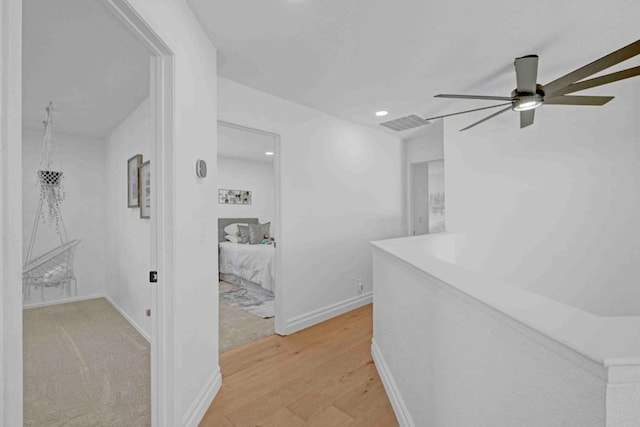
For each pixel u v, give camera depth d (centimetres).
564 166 304
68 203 439
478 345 99
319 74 268
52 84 269
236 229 633
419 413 155
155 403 157
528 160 320
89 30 192
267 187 729
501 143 334
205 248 203
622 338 62
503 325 85
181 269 165
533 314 76
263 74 266
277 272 322
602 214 290
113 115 354
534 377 74
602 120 289
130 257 354
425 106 346
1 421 69
